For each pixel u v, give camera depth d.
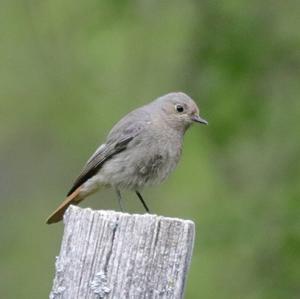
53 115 22.94
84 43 21.20
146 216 8.55
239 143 18.27
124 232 8.53
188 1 19.59
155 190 21.19
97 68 21.66
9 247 23.08
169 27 19.91
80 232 8.61
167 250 8.49
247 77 18.34
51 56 22.55
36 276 22.66
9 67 23.39
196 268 17.78
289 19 18.59
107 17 19.89
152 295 8.45
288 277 17.20
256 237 17.56
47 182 23.69
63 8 21.94
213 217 17.94
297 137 18.20
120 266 8.50
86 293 8.51
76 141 22.91
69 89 22.42
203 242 17.81
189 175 19.16
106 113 21.72
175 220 8.52
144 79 20.98
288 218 17.42
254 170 18.42
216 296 17.58
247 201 18.00
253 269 17.56
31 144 23.80
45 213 23.45
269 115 18.25
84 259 8.56
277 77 18.47
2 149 23.84
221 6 18.77
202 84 18.55
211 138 18.31
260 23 18.58
